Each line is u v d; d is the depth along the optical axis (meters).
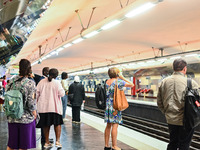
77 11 7.11
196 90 2.88
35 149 4.44
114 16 5.24
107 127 4.35
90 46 14.16
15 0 3.37
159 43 12.35
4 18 3.88
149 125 10.27
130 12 4.68
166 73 13.06
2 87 12.55
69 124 7.19
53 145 4.71
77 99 7.28
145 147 4.66
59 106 4.52
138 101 11.81
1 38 5.23
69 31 10.19
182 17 7.84
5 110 2.87
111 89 4.23
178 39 11.22
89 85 23.00
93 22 8.66
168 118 3.03
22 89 2.98
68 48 14.95
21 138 2.98
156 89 14.15
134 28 9.44
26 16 4.21
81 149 4.46
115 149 4.20
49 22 7.51
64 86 7.51
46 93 4.48
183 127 2.86
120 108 4.06
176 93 2.99
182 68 3.10
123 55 17.42
